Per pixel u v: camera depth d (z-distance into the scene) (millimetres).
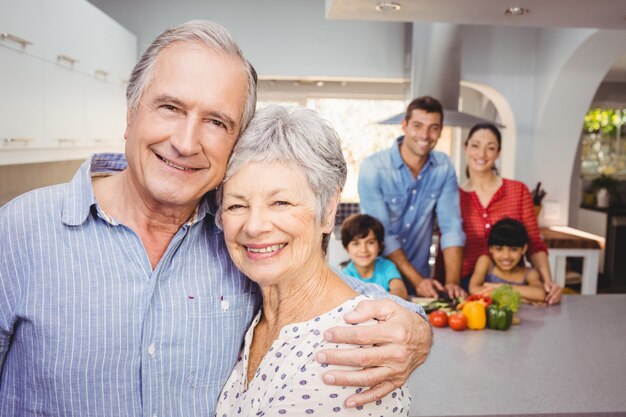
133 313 920
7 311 903
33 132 2436
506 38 4227
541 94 4176
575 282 4582
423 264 2830
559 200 4312
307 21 4172
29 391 924
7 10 2146
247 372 984
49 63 2574
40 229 906
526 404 1411
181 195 879
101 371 911
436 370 1632
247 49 4160
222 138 865
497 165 5234
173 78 832
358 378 837
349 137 5152
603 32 3490
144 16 4074
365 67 4219
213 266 999
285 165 875
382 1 2152
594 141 6590
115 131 3592
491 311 2006
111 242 924
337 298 962
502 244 2398
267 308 1002
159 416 947
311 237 920
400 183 2633
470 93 5781
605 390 1493
